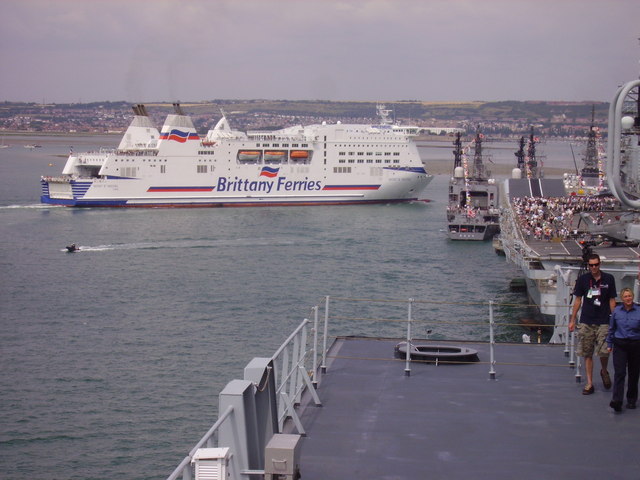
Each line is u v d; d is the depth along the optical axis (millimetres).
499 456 13156
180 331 66375
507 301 79875
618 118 13633
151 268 97812
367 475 12305
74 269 96812
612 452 13344
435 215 162625
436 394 16625
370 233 134375
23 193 198875
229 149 171500
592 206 107875
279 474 11000
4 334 65188
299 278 92312
